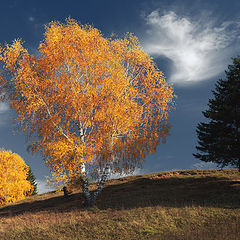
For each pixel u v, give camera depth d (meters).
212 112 22.45
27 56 15.97
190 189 20.95
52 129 15.96
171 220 12.37
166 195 19.33
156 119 17.75
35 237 11.66
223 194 17.55
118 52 18.52
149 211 14.03
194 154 22.48
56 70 15.94
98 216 14.23
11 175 33.91
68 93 15.41
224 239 9.24
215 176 25.44
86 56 16.39
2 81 15.42
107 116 16.36
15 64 15.50
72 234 11.66
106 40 17.53
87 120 16.41
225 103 22.19
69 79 15.55
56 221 14.16
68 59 16.23
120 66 17.28
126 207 16.20
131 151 17.03
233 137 20.67
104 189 25.55
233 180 22.55
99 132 16.14
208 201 16.02
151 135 17.50
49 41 15.91
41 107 15.62
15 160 34.72
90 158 15.77
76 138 16.02
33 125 15.68
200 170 30.55
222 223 11.50
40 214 17.34
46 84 15.50
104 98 16.19
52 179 15.30
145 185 25.39
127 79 17.45
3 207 26.88
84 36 16.42
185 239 9.60
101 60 16.52
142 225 11.86
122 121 16.88
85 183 18.38
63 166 15.46
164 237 10.10
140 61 19.00
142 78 18.62
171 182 25.05
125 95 17.02
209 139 22.02
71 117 15.48
